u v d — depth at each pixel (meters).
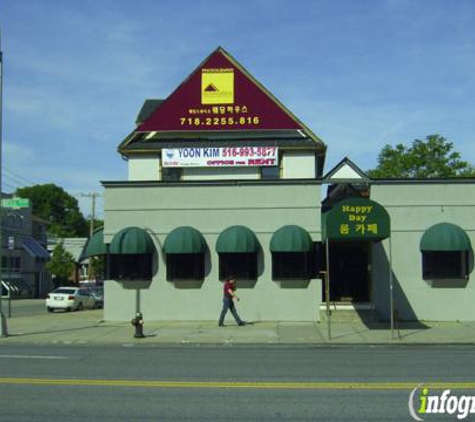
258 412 8.80
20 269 67.06
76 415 8.68
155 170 28.75
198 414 8.70
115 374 12.21
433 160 49.22
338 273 25.19
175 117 28.64
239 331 21.48
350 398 9.73
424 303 24.16
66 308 37.66
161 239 25.12
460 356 15.23
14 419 8.48
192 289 24.83
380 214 20.08
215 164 28.16
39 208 101.62
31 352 16.34
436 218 24.44
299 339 19.42
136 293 25.00
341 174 24.67
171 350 16.97
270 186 24.94
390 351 16.61
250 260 24.62
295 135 28.81
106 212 25.36
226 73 28.83
